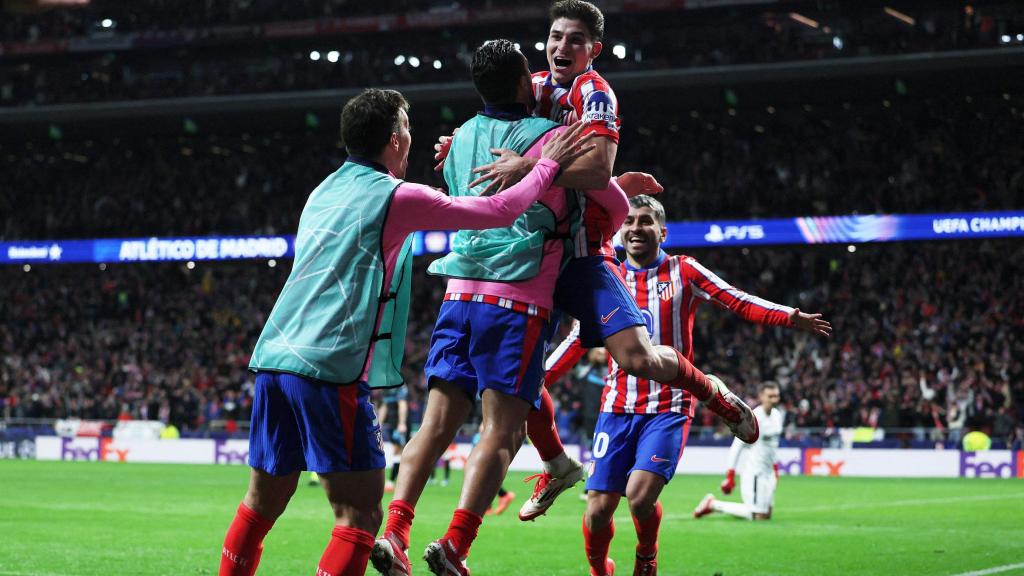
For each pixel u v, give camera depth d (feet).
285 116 182.29
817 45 164.04
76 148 207.51
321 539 49.67
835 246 164.55
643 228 33.42
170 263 195.31
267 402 22.59
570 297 24.84
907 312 153.69
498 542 50.55
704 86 161.38
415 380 156.66
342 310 21.81
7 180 208.95
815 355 150.82
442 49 189.88
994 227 143.33
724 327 159.63
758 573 39.58
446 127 188.96
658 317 33.27
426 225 22.21
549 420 26.61
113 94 192.34
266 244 177.99
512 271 23.24
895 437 122.21
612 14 174.40
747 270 168.35
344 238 22.08
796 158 174.50
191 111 181.78
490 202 21.97
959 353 143.54
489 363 23.30
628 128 187.01
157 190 200.75
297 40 192.44
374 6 185.57
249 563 23.79
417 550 46.29
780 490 92.12
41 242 188.24
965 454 115.55
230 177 200.23
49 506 68.54
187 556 43.19
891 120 173.88
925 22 163.43
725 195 172.45
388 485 85.97
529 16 175.01
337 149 200.34
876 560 43.42
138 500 74.13
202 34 190.90
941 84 154.61
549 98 24.91
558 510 69.87
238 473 110.93
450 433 23.86
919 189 162.40
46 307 193.77
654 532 32.42
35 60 205.67
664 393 32.37
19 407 165.99
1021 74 149.28
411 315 176.65
